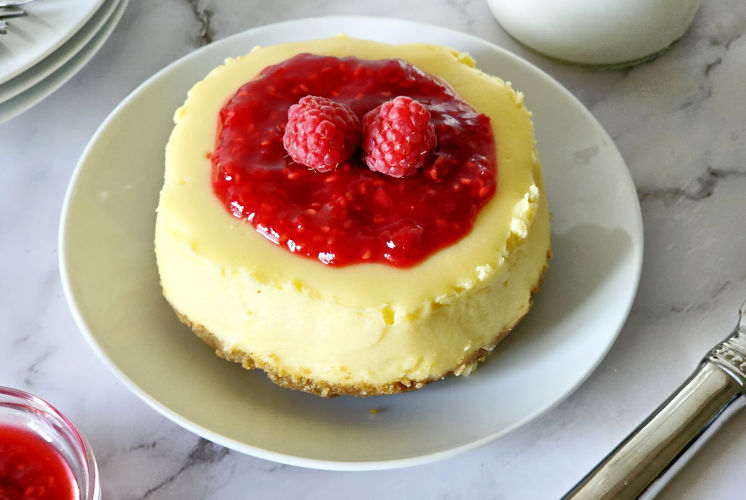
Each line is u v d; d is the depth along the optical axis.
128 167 0.37
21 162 0.39
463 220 0.33
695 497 0.33
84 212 0.35
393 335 0.32
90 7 0.38
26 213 0.38
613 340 0.34
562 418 0.34
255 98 0.35
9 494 0.31
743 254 0.37
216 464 0.33
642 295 0.37
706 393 0.33
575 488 0.31
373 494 0.33
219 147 0.34
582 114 0.38
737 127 0.41
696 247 0.38
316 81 0.35
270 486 0.33
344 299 0.32
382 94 0.35
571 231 0.36
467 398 0.33
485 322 0.34
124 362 0.33
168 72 0.38
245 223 0.33
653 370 0.35
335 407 0.33
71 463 0.32
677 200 0.39
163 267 0.34
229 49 0.39
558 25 0.40
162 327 0.34
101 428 0.34
